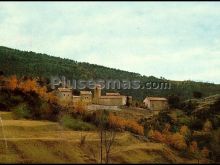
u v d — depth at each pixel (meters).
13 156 92.31
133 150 116.69
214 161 127.75
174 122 184.12
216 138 155.38
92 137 128.25
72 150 107.44
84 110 169.38
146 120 187.25
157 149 123.38
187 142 151.75
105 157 103.25
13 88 161.75
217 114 191.88
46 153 100.19
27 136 112.81
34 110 151.88
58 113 157.12
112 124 153.00
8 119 135.75
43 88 183.75
